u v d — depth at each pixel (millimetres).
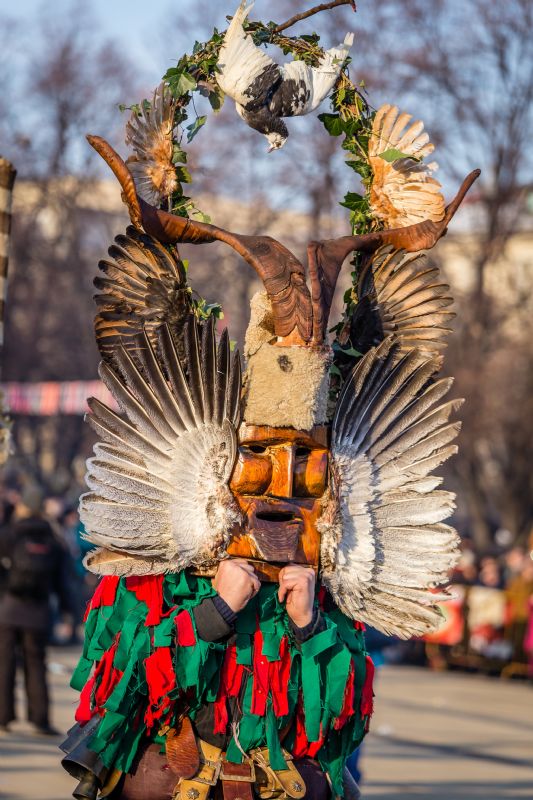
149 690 3395
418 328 3906
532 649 18891
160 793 3494
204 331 3521
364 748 11484
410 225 3959
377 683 17844
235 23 3777
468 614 20047
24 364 39344
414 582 3650
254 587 3400
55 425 42469
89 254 41969
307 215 31812
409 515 3668
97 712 3559
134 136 3822
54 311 40156
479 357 32344
